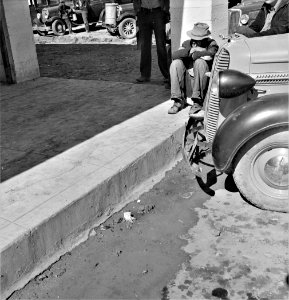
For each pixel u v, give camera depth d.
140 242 3.62
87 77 8.55
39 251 3.31
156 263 3.35
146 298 3.00
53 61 11.00
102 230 3.80
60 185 3.86
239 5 11.74
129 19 14.79
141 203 4.20
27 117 6.02
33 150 4.79
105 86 7.40
